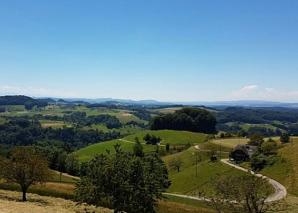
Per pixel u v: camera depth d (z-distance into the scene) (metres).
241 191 37.88
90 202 59.69
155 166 63.41
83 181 59.94
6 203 59.41
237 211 37.84
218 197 38.75
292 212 42.44
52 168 162.75
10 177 73.19
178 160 199.38
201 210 81.88
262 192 38.31
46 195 82.75
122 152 61.72
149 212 58.94
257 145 197.50
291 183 132.62
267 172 155.62
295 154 160.50
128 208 57.75
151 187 58.75
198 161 199.50
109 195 58.00
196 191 145.25
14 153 75.50
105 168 57.91
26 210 53.41
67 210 60.09
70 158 165.38
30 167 73.75
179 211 77.38
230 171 161.38
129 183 57.75
